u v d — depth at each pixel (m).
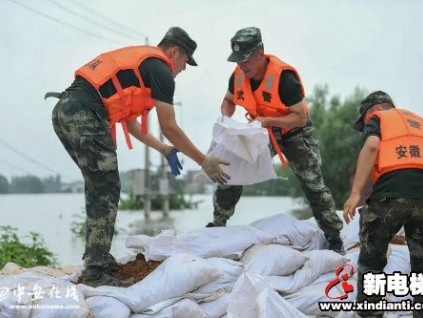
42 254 9.57
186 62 4.88
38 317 3.75
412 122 4.20
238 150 4.93
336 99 26.34
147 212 21.11
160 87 4.50
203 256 4.82
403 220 4.07
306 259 4.77
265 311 3.87
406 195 3.99
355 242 5.89
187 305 4.11
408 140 4.09
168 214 22.33
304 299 4.47
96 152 4.40
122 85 4.48
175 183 22.41
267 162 5.18
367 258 4.19
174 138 4.57
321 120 26.53
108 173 4.45
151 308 4.02
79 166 4.48
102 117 4.45
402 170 4.03
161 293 4.10
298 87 5.05
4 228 9.84
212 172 4.72
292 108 5.04
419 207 4.02
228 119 4.98
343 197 24.73
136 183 21.34
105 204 4.44
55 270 5.42
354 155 24.91
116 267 4.57
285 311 3.93
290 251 4.76
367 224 4.14
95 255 4.43
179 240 4.94
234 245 4.89
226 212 5.57
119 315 3.89
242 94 5.23
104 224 4.43
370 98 4.71
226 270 4.46
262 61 5.08
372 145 4.09
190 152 4.64
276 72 5.05
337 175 25.02
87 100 4.40
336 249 5.34
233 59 4.99
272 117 5.05
